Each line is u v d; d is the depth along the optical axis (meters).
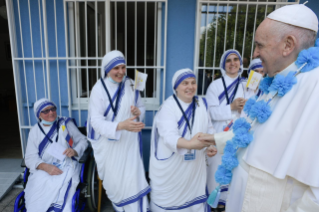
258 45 1.02
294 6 0.92
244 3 2.60
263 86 1.13
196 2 2.70
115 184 2.04
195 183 2.00
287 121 0.90
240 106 2.10
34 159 2.18
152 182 2.12
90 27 3.09
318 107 0.82
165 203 2.02
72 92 3.00
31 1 2.71
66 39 2.75
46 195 1.94
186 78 1.84
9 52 7.53
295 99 0.90
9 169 2.93
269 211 0.99
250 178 1.03
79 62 2.93
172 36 2.81
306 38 0.91
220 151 1.40
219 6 2.73
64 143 2.27
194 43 2.81
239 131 1.09
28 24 2.76
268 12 2.79
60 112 2.91
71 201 1.98
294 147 0.85
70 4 2.77
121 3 3.21
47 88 2.93
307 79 0.89
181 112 1.93
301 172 0.85
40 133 2.27
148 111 3.01
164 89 2.84
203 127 1.98
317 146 0.82
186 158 1.90
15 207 1.93
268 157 0.95
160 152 2.01
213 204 1.35
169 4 2.73
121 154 2.04
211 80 2.95
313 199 0.82
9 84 7.70
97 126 1.92
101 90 2.02
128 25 4.82
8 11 2.61
